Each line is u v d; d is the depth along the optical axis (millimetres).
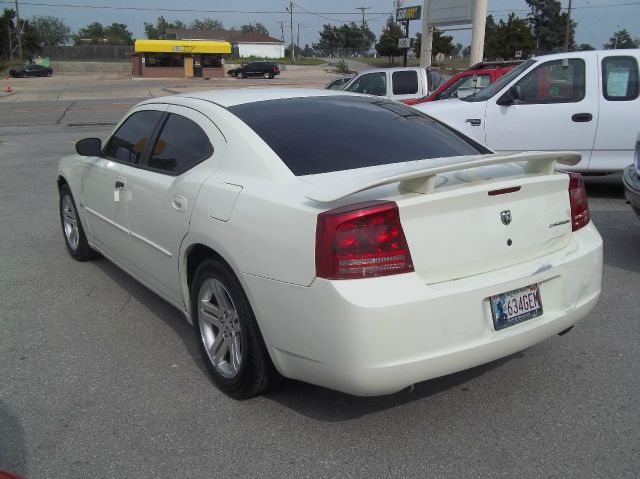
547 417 3236
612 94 7926
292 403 3402
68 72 75875
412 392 3502
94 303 4930
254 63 61281
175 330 4414
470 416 3254
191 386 3617
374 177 2869
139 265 4383
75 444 3064
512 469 2826
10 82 55562
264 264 2975
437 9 24141
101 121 22312
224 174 3459
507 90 8266
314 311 2771
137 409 3375
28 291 5203
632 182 5855
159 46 63719
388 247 2725
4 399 3492
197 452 2986
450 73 53531
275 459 2924
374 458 2918
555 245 3307
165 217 3811
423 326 2730
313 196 2789
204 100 4020
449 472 2811
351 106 4074
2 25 84062
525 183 3105
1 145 15570
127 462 2920
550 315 3189
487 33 60438
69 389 3600
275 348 3031
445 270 2877
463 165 2846
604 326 4363
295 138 3484
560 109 8062
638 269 5590
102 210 4922
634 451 2941
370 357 2668
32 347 4156
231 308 3400
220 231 3244
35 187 9891
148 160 4277
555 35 67438
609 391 3486
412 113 4242
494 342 2934
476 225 2951
